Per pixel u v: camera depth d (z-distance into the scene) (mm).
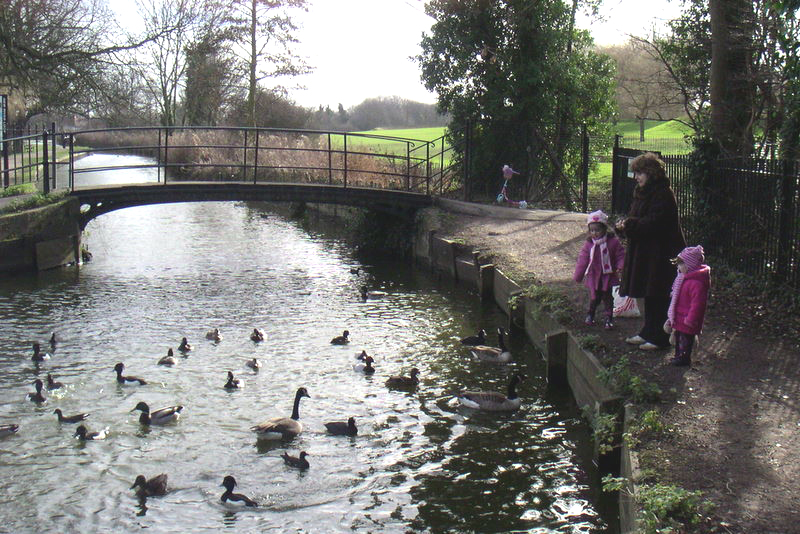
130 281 22125
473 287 20828
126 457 10422
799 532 6477
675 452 8031
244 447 10734
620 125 65125
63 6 34938
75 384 13266
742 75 18266
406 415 11852
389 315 18297
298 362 14594
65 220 23891
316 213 37250
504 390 12891
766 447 8094
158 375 13789
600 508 8781
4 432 11102
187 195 25438
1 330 16594
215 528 8547
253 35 48281
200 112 55906
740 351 11266
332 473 9875
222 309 18844
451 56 29922
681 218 18500
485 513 8734
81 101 34500
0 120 34312
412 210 27172
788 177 13344
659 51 25250
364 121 90625
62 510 8961
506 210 25734
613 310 13250
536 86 28609
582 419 11492
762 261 14234
